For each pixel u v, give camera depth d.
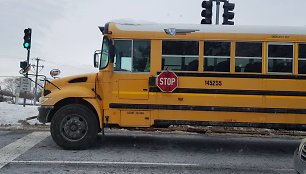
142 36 9.01
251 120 8.85
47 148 9.04
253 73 8.86
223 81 8.85
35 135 10.73
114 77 8.99
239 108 8.82
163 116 8.91
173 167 7.55
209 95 8.84
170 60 8.95
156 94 8.91
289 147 10.15
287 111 8.80
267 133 11.87
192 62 8.92
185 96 8.86
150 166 7.57
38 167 7.26
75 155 8.38
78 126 8.91
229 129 11.89
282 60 8.88
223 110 8.82
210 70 8.89
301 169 5.95
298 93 8.83
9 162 7.60
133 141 10.35
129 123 8.97
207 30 8.95
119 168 7.36
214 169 7.51
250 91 8.84
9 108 16.02
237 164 8.02
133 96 8.95
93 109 9.14
